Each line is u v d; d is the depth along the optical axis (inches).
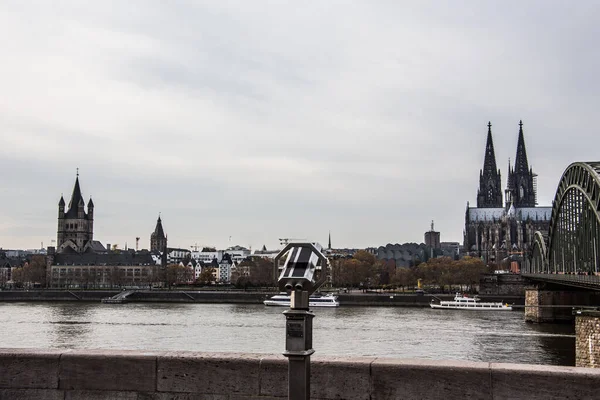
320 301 7534.5
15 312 6451.8
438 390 553.3
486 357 3240.7
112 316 5880.9
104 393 605.6
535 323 5334.6
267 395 582.9
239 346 3622.0
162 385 599.5
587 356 2546.8
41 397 610.5
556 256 5502.0
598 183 3828.7
